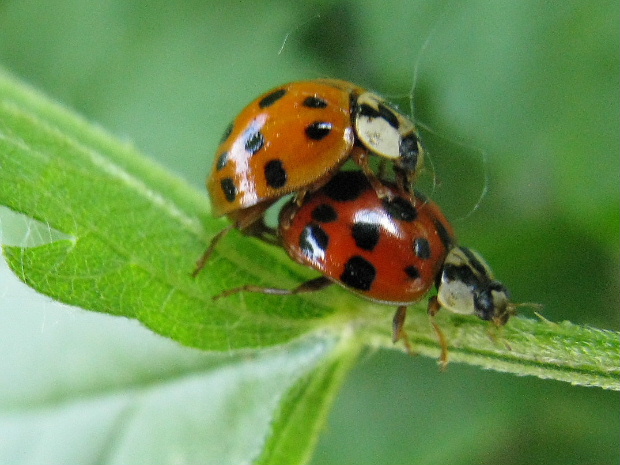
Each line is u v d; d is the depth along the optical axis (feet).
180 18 0.19
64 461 0.15
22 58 0.19
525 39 0.18
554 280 0.18
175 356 0.15
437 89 0.18
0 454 0.16
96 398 0.16
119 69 0.19
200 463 0.15
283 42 0.18
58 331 0.16
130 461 0.15
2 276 0.16
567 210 0.17
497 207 0.18
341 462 0.18
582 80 0.18
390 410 0.18
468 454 0.18
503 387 0.18
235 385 0.15
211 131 0.19
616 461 0.17
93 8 0.19
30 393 0.16
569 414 0.18
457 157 0.18
